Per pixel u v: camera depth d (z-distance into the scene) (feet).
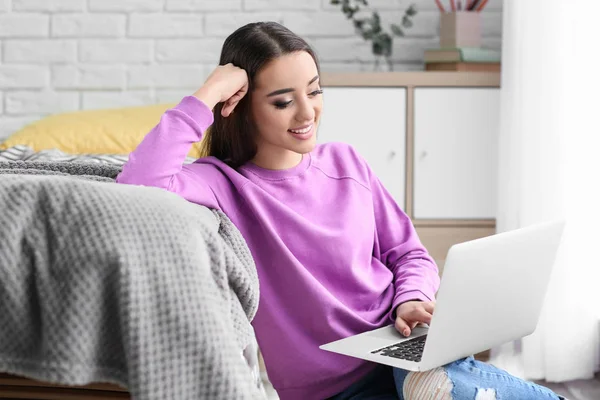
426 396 4.38
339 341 4.73
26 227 3.53
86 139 9.50
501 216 9.62
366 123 10.21
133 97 11.34
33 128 9.69
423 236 10.32
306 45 5.06
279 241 4.94
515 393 4.37
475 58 10.44
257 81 4.97
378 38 11.21
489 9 11.35
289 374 5.02
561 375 8.98
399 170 10.26
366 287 5.12
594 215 8.93
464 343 4.42
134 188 3.88
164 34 11.29
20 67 11.24
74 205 3.56
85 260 3.43
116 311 3.46
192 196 4.77
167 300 3.46
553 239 4.76
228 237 4.47
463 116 10.21
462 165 10.26
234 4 11.29
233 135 5.19
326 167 5.43
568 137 8.93
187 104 4.85
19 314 3.47
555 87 8.96
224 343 3.50
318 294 4.92
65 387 3.88
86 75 11.28
